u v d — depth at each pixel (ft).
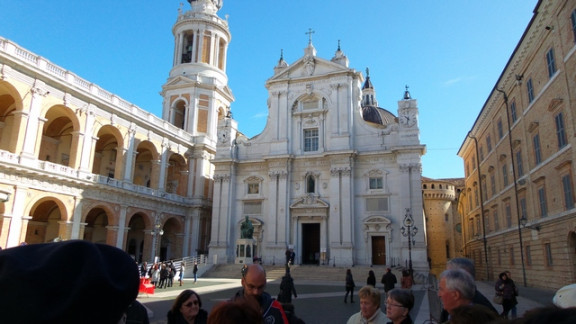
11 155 97.81
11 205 97.55
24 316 5.98
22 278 6.21
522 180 102.32
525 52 96.99
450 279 14.88
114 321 7.00
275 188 150.92
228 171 157.38
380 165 144.05
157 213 146.00
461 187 227.40
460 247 210.18
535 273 96.43
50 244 7.39
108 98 128.98
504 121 118.32
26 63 101.24
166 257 160.35
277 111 160.04
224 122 163.63
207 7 191.52
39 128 105.40
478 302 16.20
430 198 211.20
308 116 155.63
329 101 153.69
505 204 119.75
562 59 77.82
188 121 174.40
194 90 176.65
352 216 140.05
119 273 7.45
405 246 132.98
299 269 129.80
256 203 154.81
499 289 48.06
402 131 142.00
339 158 144.97
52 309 6.18
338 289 96.99
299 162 152.35
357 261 138.72
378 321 19.98
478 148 153.89
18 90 100.78
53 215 131.85
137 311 16.89
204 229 168.35
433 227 208.44
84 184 115.75
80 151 116.98
